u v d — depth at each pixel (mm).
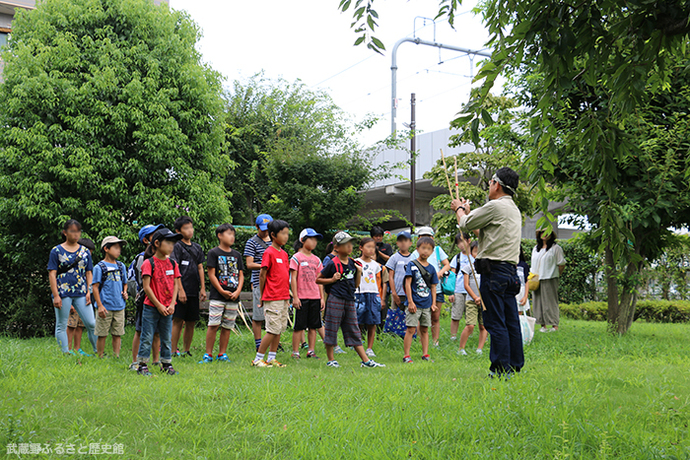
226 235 6895
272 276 6277
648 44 3342
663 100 8453
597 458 2818
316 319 7137
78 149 8977
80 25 9664
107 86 9289
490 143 10906
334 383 4797
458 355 7285
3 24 15617
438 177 13859
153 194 9625
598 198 8500
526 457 2916
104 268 6613
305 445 3059
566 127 7910
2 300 9602
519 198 11453
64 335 6547
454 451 3004
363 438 3170
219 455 3027
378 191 27312
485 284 4930
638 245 9062
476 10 8258
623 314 9102
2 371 4891
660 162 8195
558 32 3184
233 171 21750
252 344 8031
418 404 3854
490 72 3396
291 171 11812
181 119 10062
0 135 9086
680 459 2828
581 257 15352
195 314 7152
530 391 4008
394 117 22109
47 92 8953
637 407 3896
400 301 7973
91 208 9070
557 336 8727
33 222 9375
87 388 4469
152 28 10109
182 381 4855
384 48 3941
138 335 5871
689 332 10242
